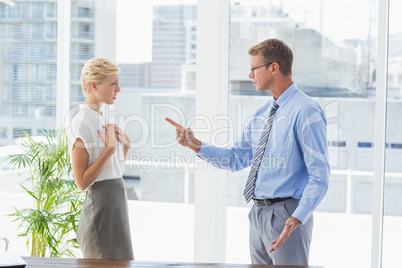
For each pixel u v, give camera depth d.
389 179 3.46
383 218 3.49
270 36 3.60
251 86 3.65
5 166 4.14
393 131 3.43
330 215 3.59
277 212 2.78
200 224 3.64
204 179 3.61
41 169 3.74
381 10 3.35
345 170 3.54
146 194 3.93
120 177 3.20
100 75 3.16
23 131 4.16
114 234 3.08
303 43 3.55
